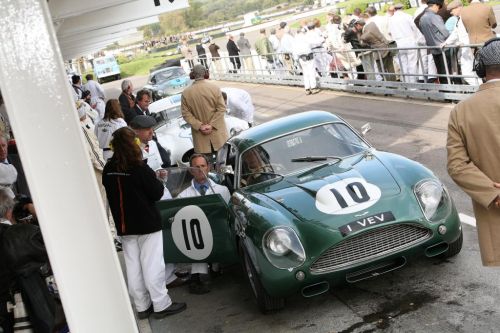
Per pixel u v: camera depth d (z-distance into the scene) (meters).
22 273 3.71
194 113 9.34
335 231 4.92
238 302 5.72
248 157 6.21
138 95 11.32
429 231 5.11
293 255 4.91
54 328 3.79
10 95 2.32
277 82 22.03
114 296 2.48
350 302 5.23
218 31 98.94
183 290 6.31
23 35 2.31
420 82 13.62
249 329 5.10
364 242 4.97
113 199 5.46
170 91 20.81
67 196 2.40
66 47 11.66
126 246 5.63
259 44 22.59
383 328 4.67
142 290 5.71
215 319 5.44
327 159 6.04
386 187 5.30
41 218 2.38
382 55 14.65
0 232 3.79
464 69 11.98
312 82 18.00
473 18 11.66
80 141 2.39
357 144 6.25
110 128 8.83
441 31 12.45
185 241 5.94
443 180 7.99
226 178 6.62
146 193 5.43
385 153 6.08
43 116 2.36
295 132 6.34
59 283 2.42
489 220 3.38
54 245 2.40
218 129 9.36
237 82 25.58
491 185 3.28
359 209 5.08
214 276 6.49
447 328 4.47
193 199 5.78
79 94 16.30
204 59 29.73
